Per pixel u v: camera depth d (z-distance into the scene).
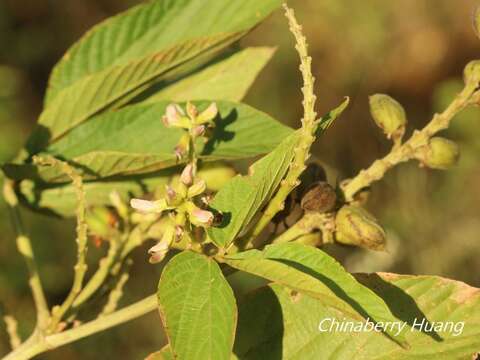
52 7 1.58
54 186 0.57
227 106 0.56
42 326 0.54
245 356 0.52
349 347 0.52
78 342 1.12
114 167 0.55
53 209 0.57
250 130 0.55
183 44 0.55
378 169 0.53
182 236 0.50
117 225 0.56
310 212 0.53
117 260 0.55
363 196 0.54
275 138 0.55
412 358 0.52
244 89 0.58
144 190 0.56
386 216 1.16
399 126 0.53
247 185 0.50
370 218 0.53
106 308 0.55
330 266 0.49
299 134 0.50
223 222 0.50
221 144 0.55
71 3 1.60
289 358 0.52
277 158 0.50
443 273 1.13
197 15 0.58
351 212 0.53
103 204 0.56
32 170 0.56
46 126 0.57
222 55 0.58
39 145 0.57
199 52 0.56
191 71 0.58
